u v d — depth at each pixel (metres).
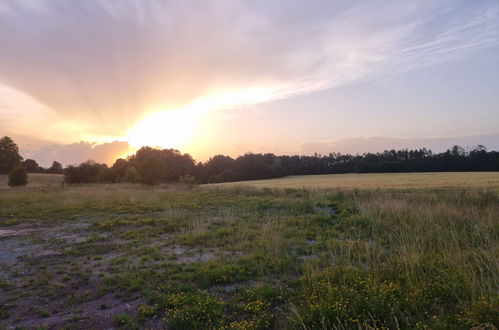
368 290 4.86
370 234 9.79
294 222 12.05
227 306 5.30
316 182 47.81
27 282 6.73
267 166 80.88
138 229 12.07
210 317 4.80
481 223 8.94
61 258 8.51
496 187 25.20
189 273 6.86
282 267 6.99
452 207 11.88
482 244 7.30
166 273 6.97
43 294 6.10
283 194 22.53
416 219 10.23
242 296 5.61
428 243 7.73
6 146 67.69
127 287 6.30
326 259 7.24
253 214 14.66
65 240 10.53
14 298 5.93
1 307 5.57
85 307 5.52
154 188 34.16
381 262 6.82
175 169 76.50
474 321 3.73
